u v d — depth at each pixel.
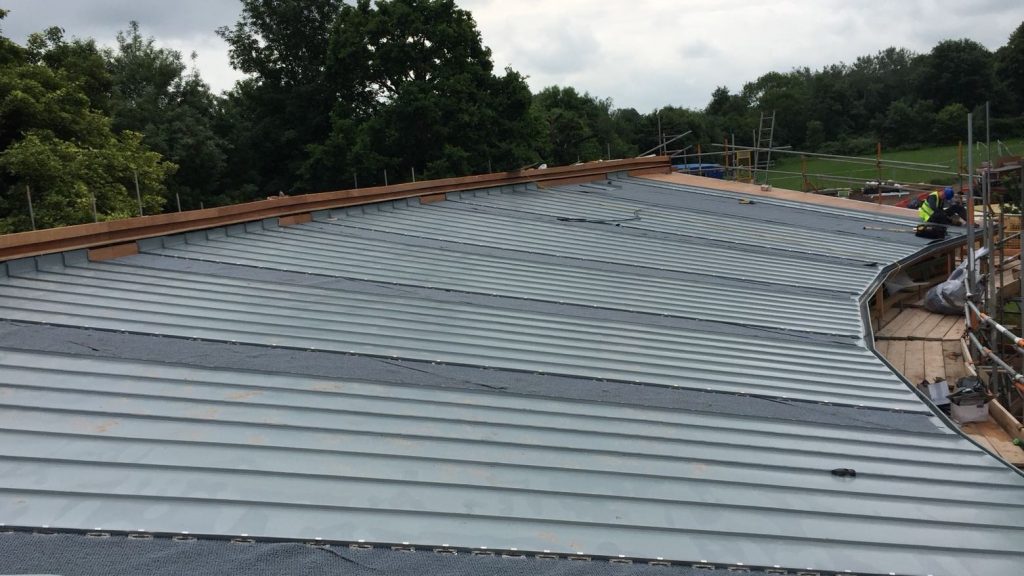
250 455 5.14
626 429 6.47
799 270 14.14
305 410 6.02
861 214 21.14
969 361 12.09
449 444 5.73
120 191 25.97
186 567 3.88
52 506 4.27
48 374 6.16
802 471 6.03
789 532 5.03
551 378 7.57
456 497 4.94
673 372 8.24
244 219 12.77
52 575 3.68
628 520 4.93
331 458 5.25
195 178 44.69
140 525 4.19
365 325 8.56
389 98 44.12
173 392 6.08
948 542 5.11
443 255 12.64
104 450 4.98
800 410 7.50
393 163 39.38
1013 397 11.45
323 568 4.02
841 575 4.60
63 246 9.41
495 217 16.56
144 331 7.49
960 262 19.12
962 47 81.00
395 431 5.84
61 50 35.16
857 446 6.71
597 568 4.34
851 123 89.50
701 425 6.78
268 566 3.97
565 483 5.34
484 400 6.73
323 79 46.34
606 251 14.27
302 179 43.88
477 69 40.75
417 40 41.81
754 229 18.00
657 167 26.28
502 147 39.53
